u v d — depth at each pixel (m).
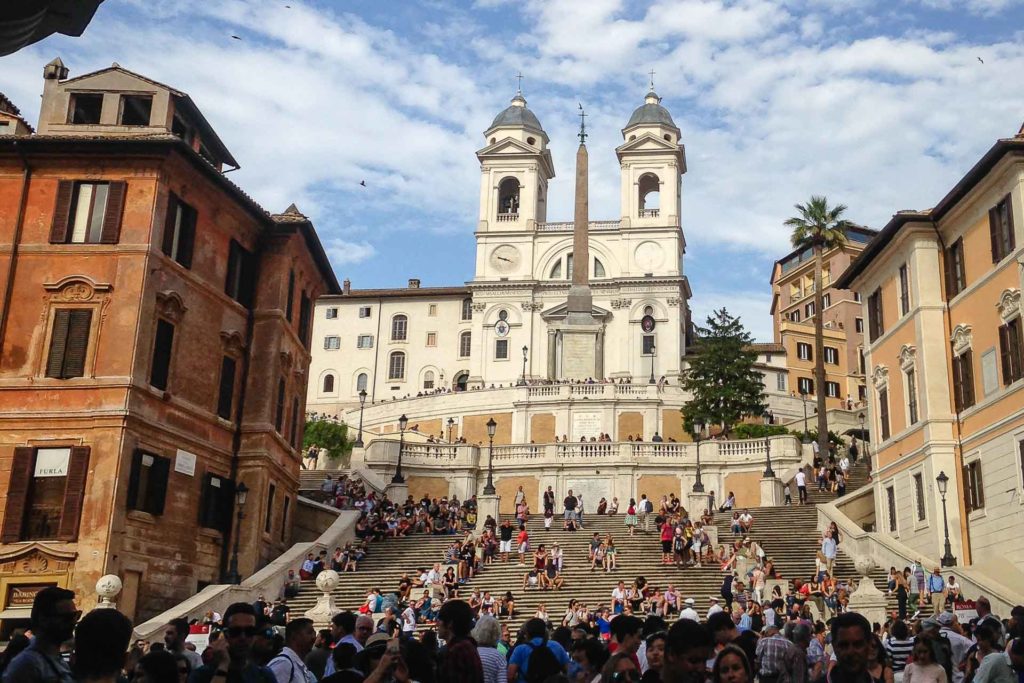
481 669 9.91
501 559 42.44
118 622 6.94
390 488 54.81
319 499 52.28
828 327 110.56
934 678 12.68
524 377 96.75
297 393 46.50
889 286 45.38
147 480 35.41
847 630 9.05
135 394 34.56
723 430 78.62
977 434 38.47
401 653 9.13
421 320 109.69
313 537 45.81
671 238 104.81
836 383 108.69
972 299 39.28
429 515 49.53
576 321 100.25
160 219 36.31
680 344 101.62
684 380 85.06
